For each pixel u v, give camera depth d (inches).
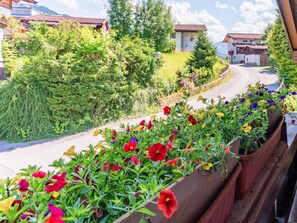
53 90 215.3
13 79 209.8
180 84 366.6
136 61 276.5
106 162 33.4
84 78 229.5
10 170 138.8
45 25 230.2
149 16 592.7
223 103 70.0
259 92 84.5
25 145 188.7
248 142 52.9
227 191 39.9
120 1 584.1
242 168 47.9
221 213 39.0
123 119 259.3
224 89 463.5
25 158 159.3
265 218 51.7
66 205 25.2
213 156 36.0
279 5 67.7
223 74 582.6
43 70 211.8
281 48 426.0
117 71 250.2
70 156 38.2
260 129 56.4
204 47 478.0
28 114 206.5
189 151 35.8
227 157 38.6
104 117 248.1
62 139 204.7
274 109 74.4
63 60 218.1
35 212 23.7
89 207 23.4
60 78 216.8
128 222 21.7
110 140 42.7
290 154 75.8
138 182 28.0
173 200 24.0
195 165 33.5
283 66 428.5
